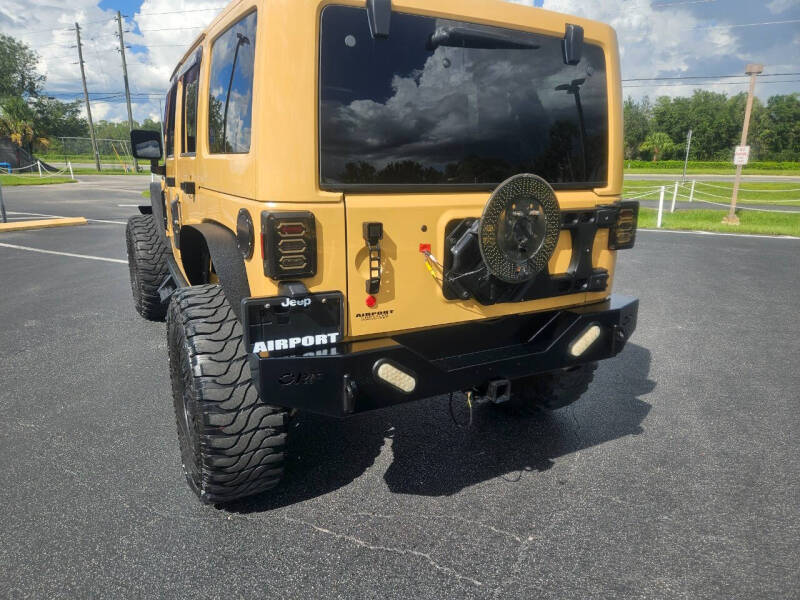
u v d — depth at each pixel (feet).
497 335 9.68
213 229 9.61
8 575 7.83
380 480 10.35
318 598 7.48
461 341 9.26
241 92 8.28
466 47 8.39
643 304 23.18
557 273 9.86
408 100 7.99
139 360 16.24
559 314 10.03
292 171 7.27
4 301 22.76
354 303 7.95
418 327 8.55
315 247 7.50
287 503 9.61
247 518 9.18
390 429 12.32
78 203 64.23
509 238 8.47
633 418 12.96
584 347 9.86
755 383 14.99
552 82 9.32
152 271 18.60
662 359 16.83
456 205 8.47
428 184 8.27
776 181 138.82
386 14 7.53
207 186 10.31
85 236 39.96
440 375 8.45
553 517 9.27
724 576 7.93
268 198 7.33
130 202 65.82
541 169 9.38
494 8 8.54
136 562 8.12
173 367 9.62
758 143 325.01
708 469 10.77
